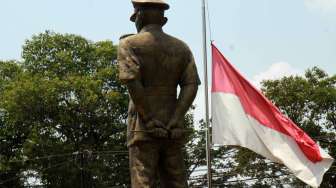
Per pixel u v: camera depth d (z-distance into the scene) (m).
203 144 41.91
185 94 9.88
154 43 9.81
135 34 9.92
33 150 40.44
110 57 44.88
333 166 37.28
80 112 41.94
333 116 43.69
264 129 15.26
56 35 45.09
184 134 9.83
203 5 16.19
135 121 9.80
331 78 44.59
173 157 9.91
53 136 42.50
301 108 43.56
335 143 42.22
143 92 9.57
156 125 9.66
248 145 15.41
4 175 42.31
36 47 44.94
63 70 44.44
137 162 9.75
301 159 14.92
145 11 10.02
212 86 15.94
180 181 9.92
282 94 43.28
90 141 42.75
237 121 15.48
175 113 9.79
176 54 9.90
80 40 45.31
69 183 40.78
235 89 15.67
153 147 9.77
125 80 9.53
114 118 42.72
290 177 39.03
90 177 40.34
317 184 14.72
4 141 44.44
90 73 44.62
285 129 15.09
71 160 40.38
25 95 41.09
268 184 39.69
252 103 15.47
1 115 43.97
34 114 42.28
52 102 41.34
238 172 39.47
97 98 41.69
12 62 46.81
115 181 41.44
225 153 41.44
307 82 43.59
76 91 41.53
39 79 42.09
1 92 45.66
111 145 42.56
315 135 42.94
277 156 15.01
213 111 15.91
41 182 42.34
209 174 15.29
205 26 16.17
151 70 9.79
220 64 16.03
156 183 9.97
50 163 40.81
